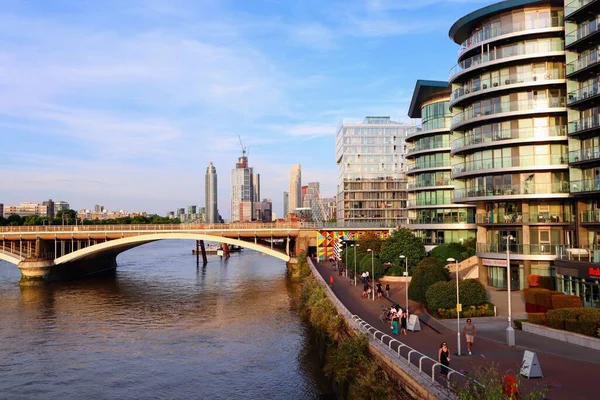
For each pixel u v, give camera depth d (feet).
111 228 327.06
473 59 185.26
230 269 404.16
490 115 175.11
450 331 116.98
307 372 131.54
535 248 168.66
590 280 124.57
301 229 324.39
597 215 149.89
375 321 131.23
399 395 78.95
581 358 88.38
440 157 267.39
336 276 242.37
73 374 133.80
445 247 234.99
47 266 312.29
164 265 448.24
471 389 62.08
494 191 177.88
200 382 125.70
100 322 195.52
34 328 186.29
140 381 127.54
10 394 120.37
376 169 501.97
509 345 99.66
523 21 172.35
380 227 326.85
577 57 153.28
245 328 181.37
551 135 168.45
